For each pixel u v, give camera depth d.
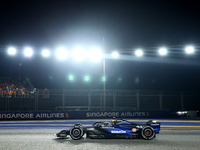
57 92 24.69
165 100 25.28
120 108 24.12
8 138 9.32
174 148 7.20
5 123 17.16
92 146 7.46
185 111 23.48
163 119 20.78
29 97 23.69
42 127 13.87
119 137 8.80
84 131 8.93
